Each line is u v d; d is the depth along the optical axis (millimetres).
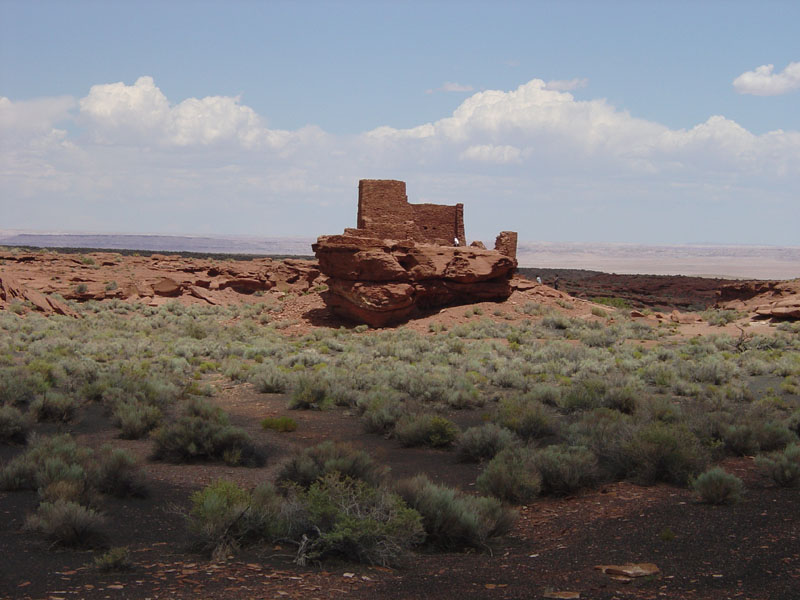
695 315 56969
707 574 7098
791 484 11375
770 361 32969
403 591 6812
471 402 21672
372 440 16844
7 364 25766
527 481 11305
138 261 70688
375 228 48188
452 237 53469
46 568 7242
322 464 11867
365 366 30672
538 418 16453
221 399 22812
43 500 9680
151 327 45688
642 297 94625
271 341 42062
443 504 9000
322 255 49250
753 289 63094
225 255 145500
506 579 7242
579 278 137875
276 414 20188
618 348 38438
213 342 38438
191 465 13719
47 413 17281
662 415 17328
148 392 20672
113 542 8531
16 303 45344
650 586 6809
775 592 6477
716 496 10266
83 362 26484
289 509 8688
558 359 34188
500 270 51500
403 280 47156
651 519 9594
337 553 8117
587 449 13453
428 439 16219
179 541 8734
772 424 15969
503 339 42719
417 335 42969
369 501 8883
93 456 12602
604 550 8266
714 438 15156
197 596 6484
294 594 6637
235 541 8242
